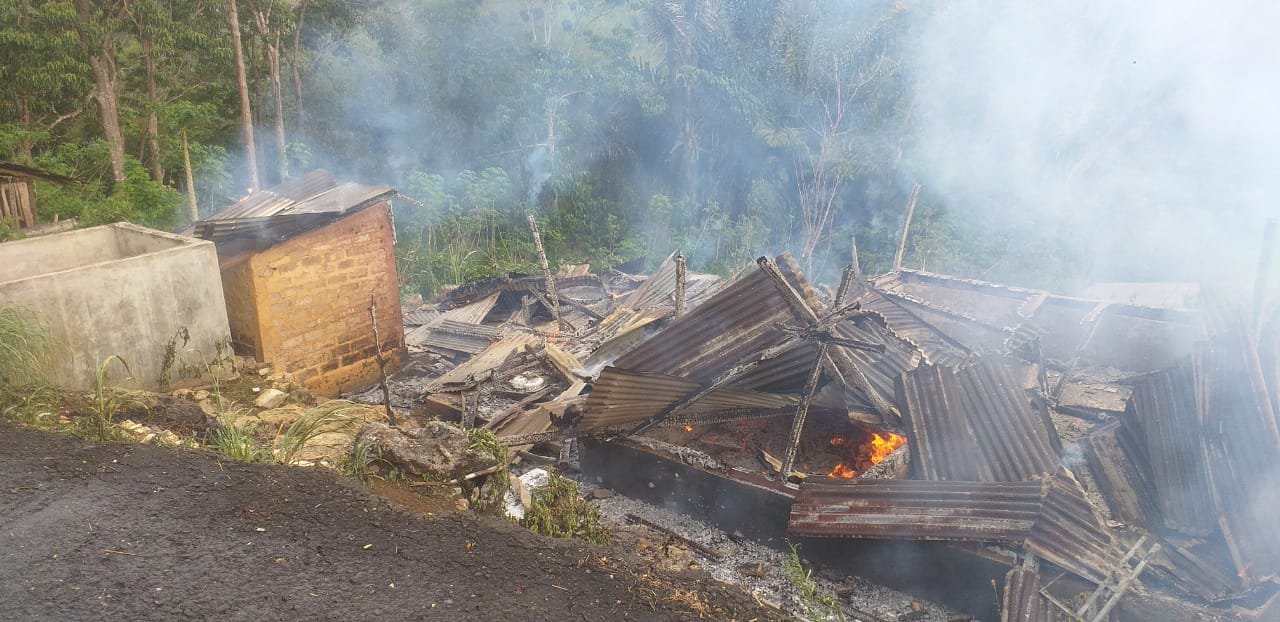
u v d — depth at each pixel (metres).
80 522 4.40
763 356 8.73
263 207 12.76
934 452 8.20
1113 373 12.38
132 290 8.40
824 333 8.59
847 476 8.66
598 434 9.38
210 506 4.68
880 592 7.58
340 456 6.23
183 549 4.22
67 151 24.86
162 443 5.85
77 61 23.42
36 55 22.81
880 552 7.61
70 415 6.28
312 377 12.76
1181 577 6.91
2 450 5.21
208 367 9.16
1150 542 7.40
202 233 11.61
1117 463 8.58
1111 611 6.43
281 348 12.27
